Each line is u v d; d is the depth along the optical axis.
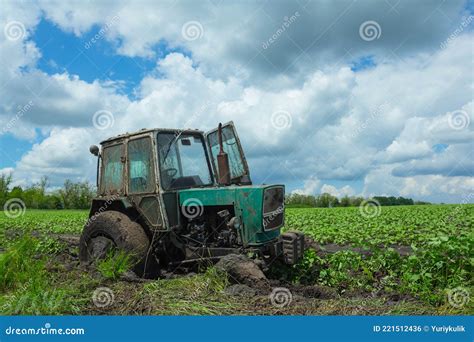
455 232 12.09
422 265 6.26
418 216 20.42
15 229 19.33
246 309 4.99
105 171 7.72
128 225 6.93
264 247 6.75
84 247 7.37
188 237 6.93
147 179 6.99
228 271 5.87
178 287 5.64
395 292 6.04
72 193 43.22
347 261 7.37
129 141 7.29
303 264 7.50
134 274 6.39
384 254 7.19
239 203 6.67
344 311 4.93
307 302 5.27
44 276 5.83
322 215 23.50
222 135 7.57
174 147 7.27
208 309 4.95
